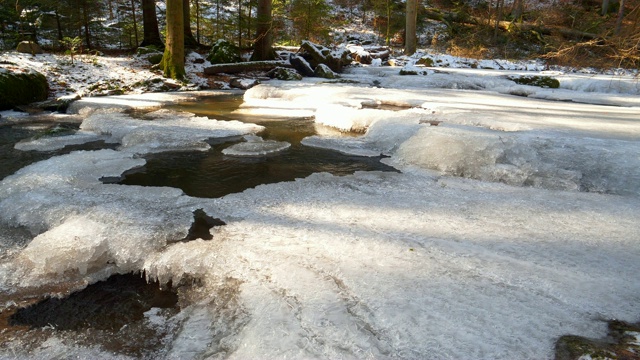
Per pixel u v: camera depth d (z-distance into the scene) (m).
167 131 6.89
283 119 8.30
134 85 11.05
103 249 3.08
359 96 9.93
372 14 27.86
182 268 2.91
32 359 2.20
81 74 10.89
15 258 3.10
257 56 15.73
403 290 2.51
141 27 17.92
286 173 5.22
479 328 2.16
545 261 2.90
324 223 3.59
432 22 26.38
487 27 24.66
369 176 5.03
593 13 24.11
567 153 5.06
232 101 10.21
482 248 3.10
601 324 2.20
